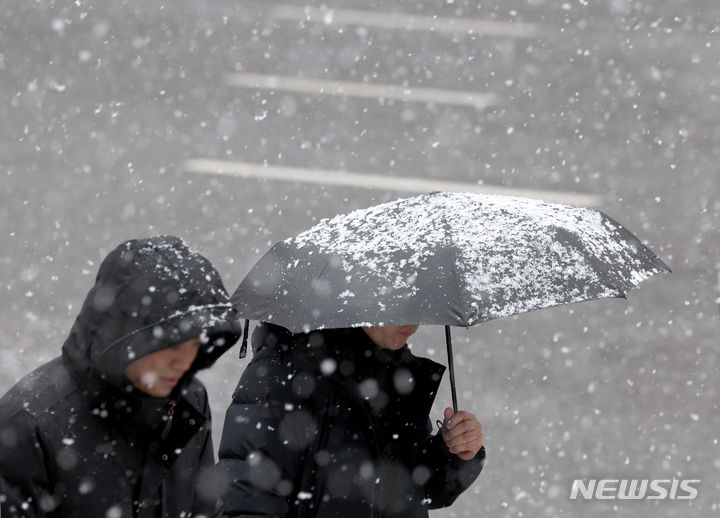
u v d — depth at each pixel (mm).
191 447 7664
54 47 41719
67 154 31219
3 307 21453
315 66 42500
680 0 50250
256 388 8688
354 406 8750
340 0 52062
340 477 8656
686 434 17875
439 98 39094
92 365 6832
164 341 6703
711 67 41844
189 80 39625
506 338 21250
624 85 40031
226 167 31219
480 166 32438
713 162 32781
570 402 18859
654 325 22016
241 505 8414
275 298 8773
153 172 30312
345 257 8633
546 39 45719
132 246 6934
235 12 48906
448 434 9172
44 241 24906
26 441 6922
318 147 33594
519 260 8414
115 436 7125
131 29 44906
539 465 16688
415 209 9102
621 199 29828
